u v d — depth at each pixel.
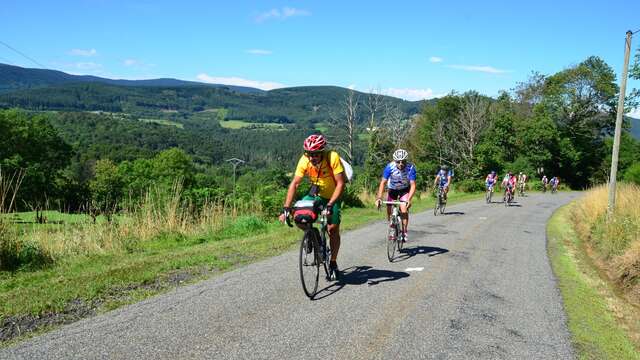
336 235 6.12
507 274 7.07
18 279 6.54
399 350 3.99
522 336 4.45
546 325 4.79
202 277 6.42
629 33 14.80
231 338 4.15
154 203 11.84
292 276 6.46
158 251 8.92
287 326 4.47
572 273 7.51
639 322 5.18
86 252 8.64
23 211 9.78
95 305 5.08
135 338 4.11
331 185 5.83
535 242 10.77
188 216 11.97
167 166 68.81
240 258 7.78
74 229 9.38
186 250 8.66
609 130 61.44
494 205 22.69
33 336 4.15
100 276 6.25
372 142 35.50
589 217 14.38
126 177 64.62
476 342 4.23
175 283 6.08
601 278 7.71
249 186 15.88
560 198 31.94
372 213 16.36
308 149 5.50
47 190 46.28
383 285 6.11
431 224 13.55
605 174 61.38
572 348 4.21
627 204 13.86
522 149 58.44
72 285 5.79
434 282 6.35
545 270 7.55
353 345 4.06
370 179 28.64
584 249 10.58
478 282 6.46
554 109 60.56
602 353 4.14
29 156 53.19
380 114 37.91
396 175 8.23
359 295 5.59
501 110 61.50
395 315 4.88
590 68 58.78
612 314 5.39
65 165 60.47
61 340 4.05
